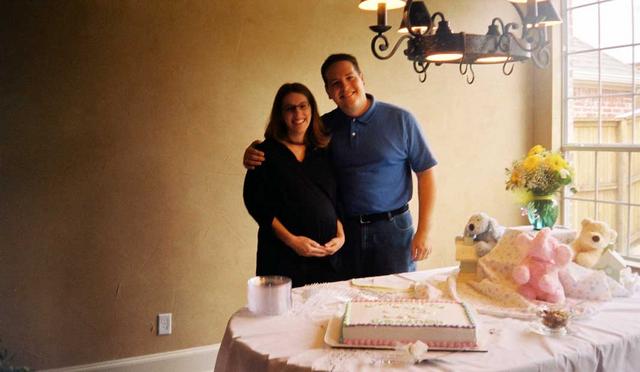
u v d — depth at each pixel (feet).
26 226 9.84
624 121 12.86
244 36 11.10
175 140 10.73
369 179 9.09
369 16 12.22
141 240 10.61
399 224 9.32
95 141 10.18
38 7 9.68
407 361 5.07
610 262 7.04
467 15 13.32
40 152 9.85
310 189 8.59
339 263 9.00
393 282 7.57
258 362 5.39
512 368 5.00
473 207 13.70
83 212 10.18
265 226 8.58
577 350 5.36
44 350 10.08
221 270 11.27
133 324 10.66
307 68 11.68
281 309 6.39
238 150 11.22
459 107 13.38
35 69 9.73
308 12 11.63
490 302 6.67
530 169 7.82
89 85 10.07
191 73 10.75
